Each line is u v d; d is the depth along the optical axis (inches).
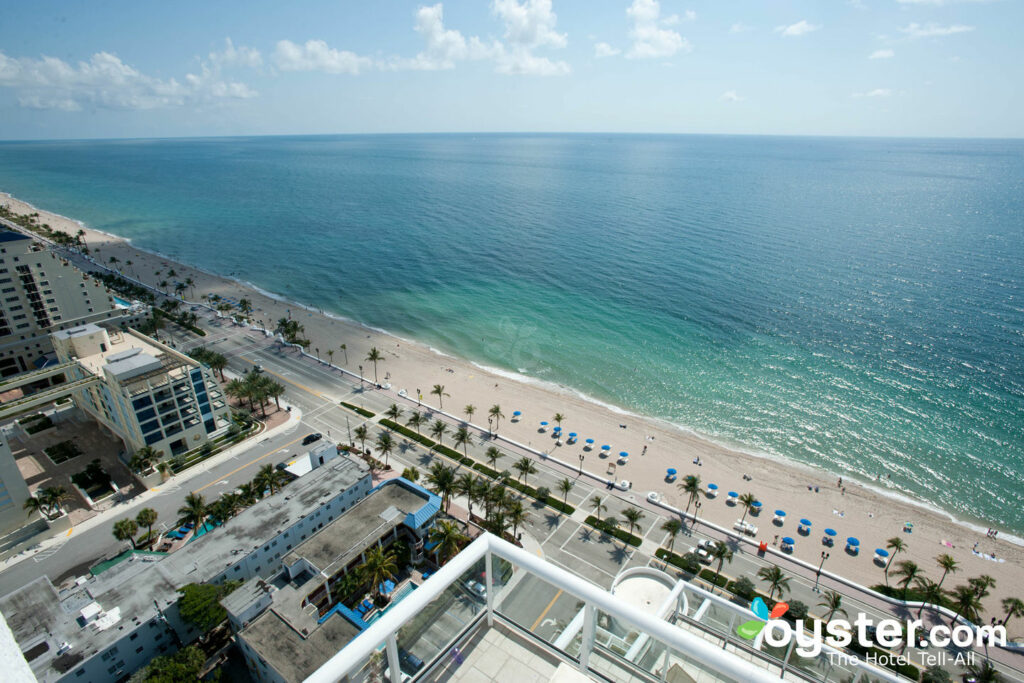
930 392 5418.3
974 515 4067.4
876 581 3476.9
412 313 7455.7
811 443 4810.5
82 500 3865.7
